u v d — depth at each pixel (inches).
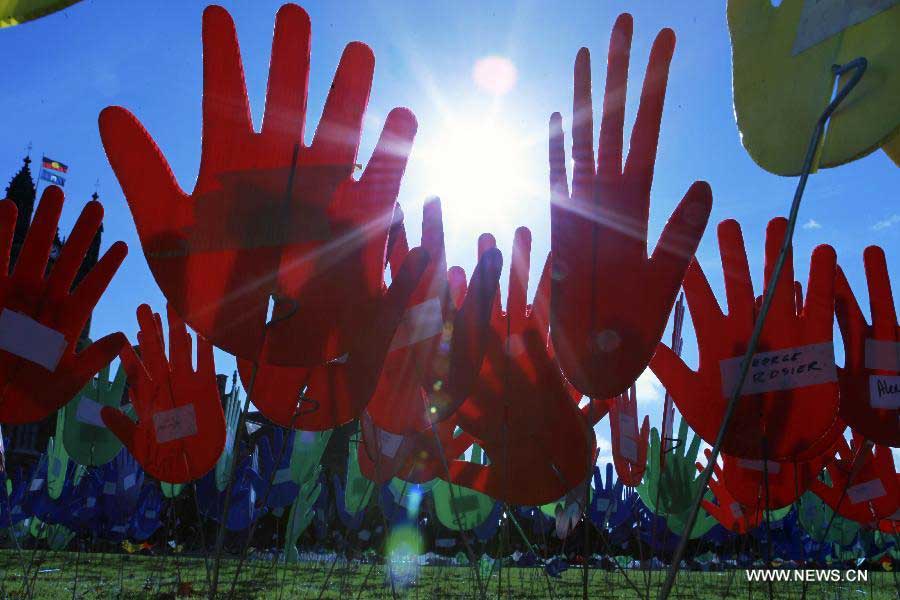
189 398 93.9
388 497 179.8
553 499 75.4
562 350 51.9
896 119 34.4
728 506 167.9
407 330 70.2
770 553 66.8
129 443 94.7
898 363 92.4
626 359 50.4
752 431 68.3
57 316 80.6
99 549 382.0
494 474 77.6
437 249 69.9
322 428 62.5
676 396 71.3
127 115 51.0
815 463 100.8
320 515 302.7
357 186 54.9
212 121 51.6
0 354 78.3
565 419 74.3
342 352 55.2
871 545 266.4
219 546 43.8
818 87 38.5
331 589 195.0
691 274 72.2
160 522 278.7
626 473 109.4
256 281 50.6
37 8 33.7
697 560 393.7
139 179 50.5
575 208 53.2
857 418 92.7
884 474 128.2
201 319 49.9
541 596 198.8
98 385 141.6
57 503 245.1
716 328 70.6
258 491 199.5
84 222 82.6
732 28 44.8
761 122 41.5
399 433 71.1
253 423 318.7
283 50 52.7
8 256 79.6
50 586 183.0
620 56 54.1
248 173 51.5
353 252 54.7
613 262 51.7
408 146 56.5
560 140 55.1
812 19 39.6
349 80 53.9
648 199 52.2
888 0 35.9
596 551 310.7
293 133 52.5
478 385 75.4
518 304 75.0
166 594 163.8
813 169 37.8
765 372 68.4
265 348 53.4
